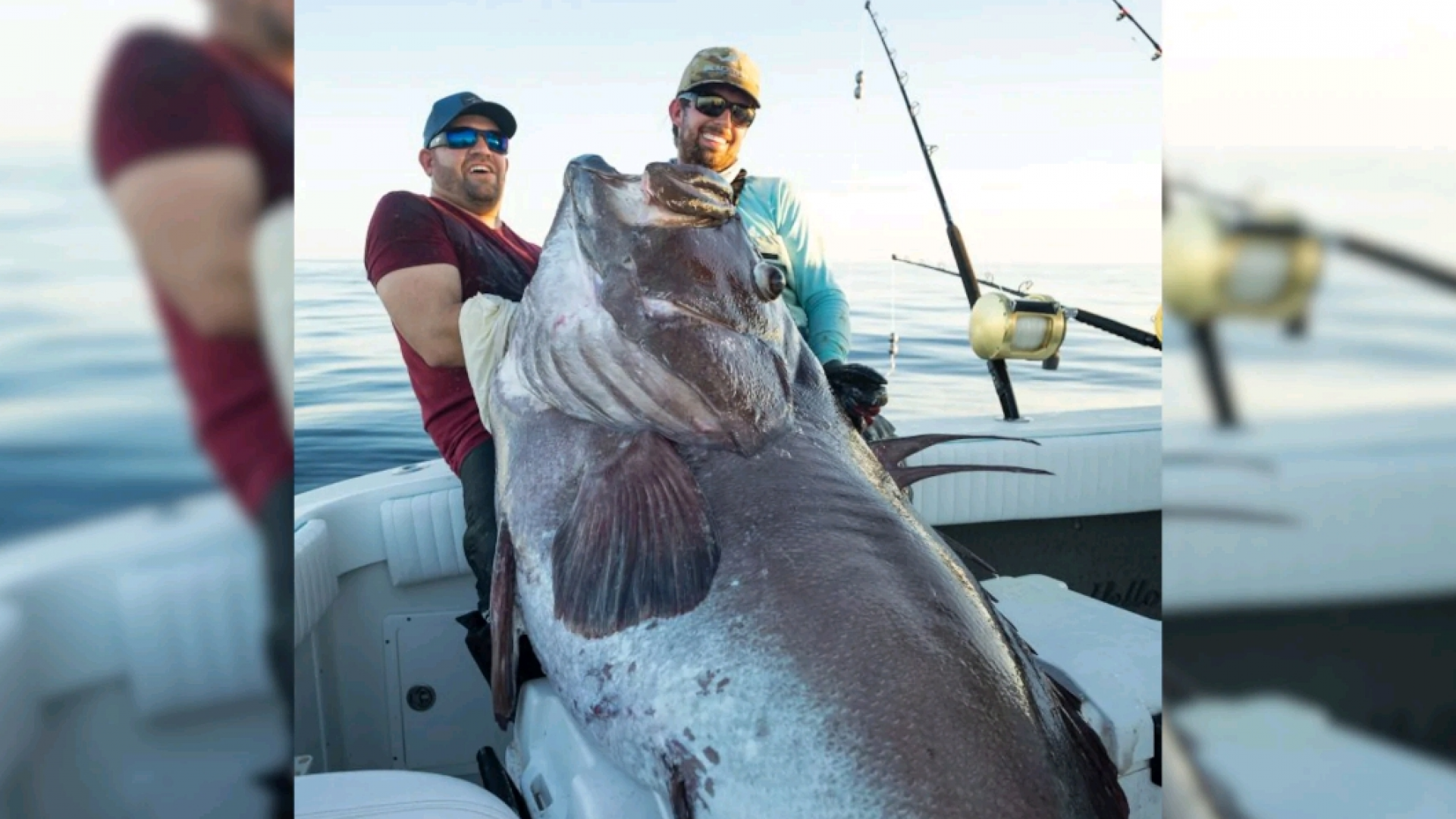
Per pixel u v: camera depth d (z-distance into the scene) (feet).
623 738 4.88
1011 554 6.44
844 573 4.64
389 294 5.56
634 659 4.75
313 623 5.84
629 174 5.06
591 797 4.78
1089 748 4.86
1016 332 6.12
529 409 5.39
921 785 4.29
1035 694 4.77
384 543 6.33
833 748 4.37
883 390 6.05
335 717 6.41
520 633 5.44
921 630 4.56
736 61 5.65
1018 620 5.91
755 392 5.06
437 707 6.51
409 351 5.67
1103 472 6.36
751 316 5.14
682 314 4.98
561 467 5.22
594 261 5.07
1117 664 5.53
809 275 5.91
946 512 6.27
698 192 4.94
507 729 5.92
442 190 5.54
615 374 5.06
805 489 4.91
